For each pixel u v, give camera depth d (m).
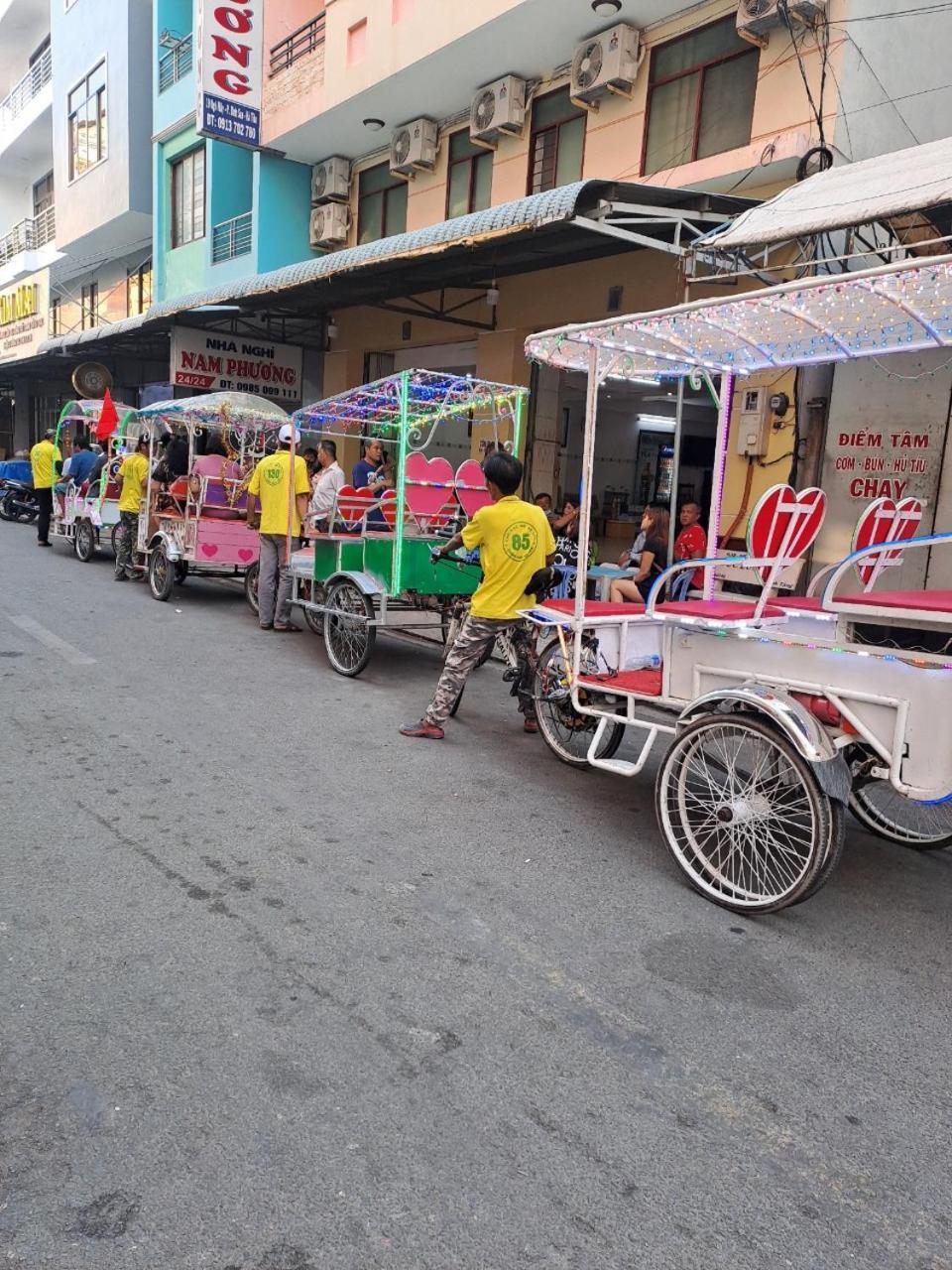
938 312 4.09
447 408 7.85
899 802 4.88
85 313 25.70
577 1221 2.16
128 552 11.70
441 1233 2.10
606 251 10.82
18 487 19.58
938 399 8.30
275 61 15.00
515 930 3.53
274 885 3.76
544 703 5.75
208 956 3.20
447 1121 2.46
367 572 7.39
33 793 4.60
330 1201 2.18
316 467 11.84
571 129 11.69
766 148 8.93
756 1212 2.22
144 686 6.77
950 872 4.42
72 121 23.23
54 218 26.06
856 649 3.90
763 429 9.49
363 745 5.73
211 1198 2.17
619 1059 2.78
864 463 8.83
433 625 7.64
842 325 4.44
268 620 9.22
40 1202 2.13
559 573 8.64
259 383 16.22
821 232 6.68
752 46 9.51
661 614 4.50
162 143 19.06
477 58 11.64
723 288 10.02
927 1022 3.08
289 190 15.89
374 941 3.38
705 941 3.55
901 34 9.19
